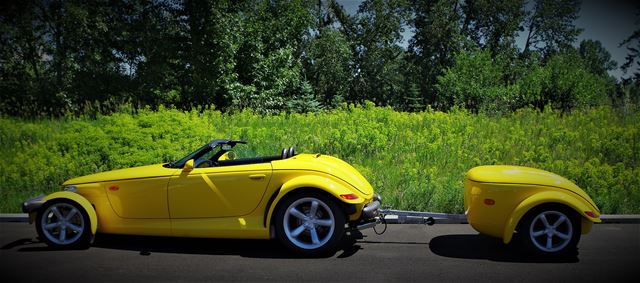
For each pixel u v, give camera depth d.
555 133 9.85
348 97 41.50
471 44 40.75
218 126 11.83
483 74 31.55
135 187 4.82
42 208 4.85
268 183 4.59
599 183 7.11
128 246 5.02
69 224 4.87
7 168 8.52
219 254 4.71
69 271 4.21
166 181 4.77
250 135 10.35
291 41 23.00
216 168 4.74
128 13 21.70
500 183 4.43
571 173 7.41
